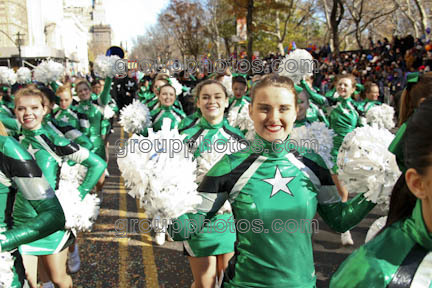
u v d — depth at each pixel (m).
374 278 1.10
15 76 8.48
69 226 2.89
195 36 38.06
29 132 3.03
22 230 2.03
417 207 1.12
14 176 2.11
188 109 8.48
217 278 3.07
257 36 37.12
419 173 1.04
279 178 1.97
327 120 6.13
